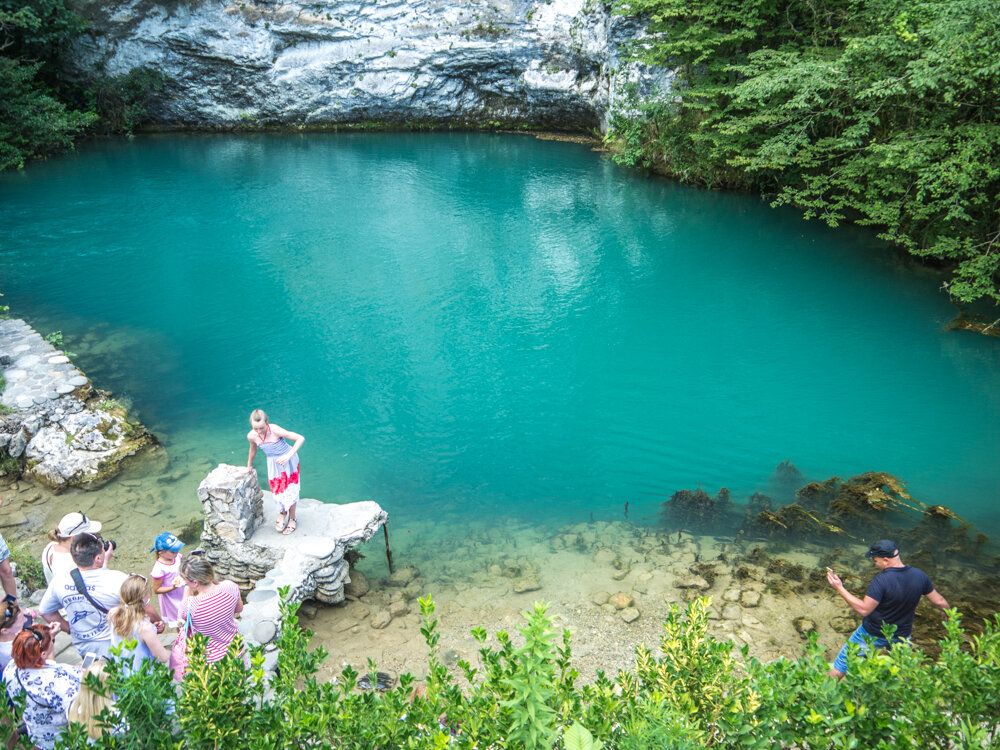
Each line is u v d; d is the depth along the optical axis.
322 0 29.33
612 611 7.84
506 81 30.86
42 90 28.30
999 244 15.14
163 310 15.58
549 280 17.16
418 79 30.44
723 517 9.56
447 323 15.15
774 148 18.30
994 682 3.80
